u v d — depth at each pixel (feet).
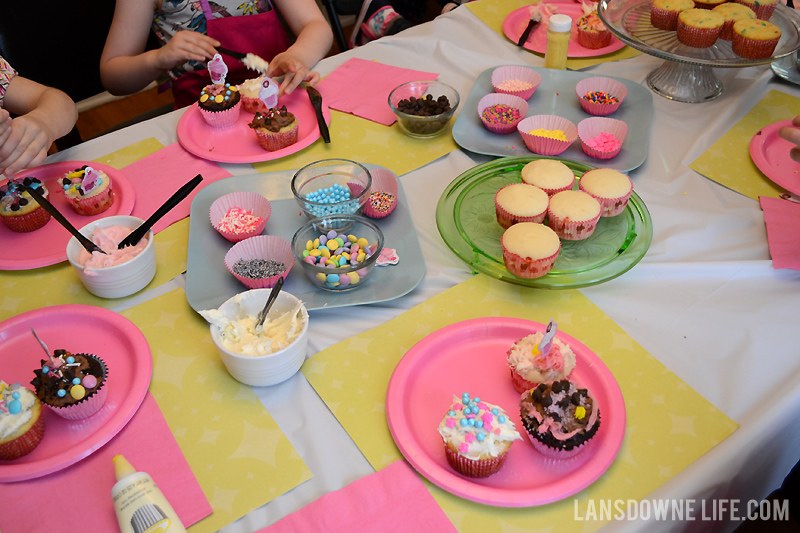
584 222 3.90
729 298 3.65
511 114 4.98
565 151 4.82
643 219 4.11
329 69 5.97
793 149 4.21
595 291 3.74
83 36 6.80
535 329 3.36
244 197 4.25
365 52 6.15
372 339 3.50
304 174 4.35
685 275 3.81
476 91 5.43
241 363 3.09
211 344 3.52
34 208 4.18
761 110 5.17
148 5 6.42
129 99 11.10
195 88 6.30
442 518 2.64
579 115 5.19
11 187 4.22
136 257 3.71
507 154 4.80
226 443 3.01
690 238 4.06
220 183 4.51
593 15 5.98
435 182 4.64
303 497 2.79
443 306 3.67
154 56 6.04
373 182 4.50
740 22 5.20
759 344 3.37
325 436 3.02
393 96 5.37
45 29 6.50
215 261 3.96
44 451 3.01
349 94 5.57
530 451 2.92
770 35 4.99
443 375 3.27
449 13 6.63
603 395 3.07
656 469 2.80
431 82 5.33
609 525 2.59
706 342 3.40
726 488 2.90
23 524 2.71
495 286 3.79
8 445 2.88
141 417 3.13
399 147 4.97
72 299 3.82
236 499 2.78
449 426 2.76
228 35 6.46
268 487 2.82
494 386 3.21
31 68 6.51
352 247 3.80
